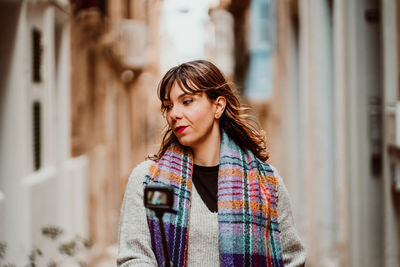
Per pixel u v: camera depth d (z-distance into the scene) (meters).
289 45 10.77
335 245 7.82
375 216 6.18
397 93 4.80
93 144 10.52
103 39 11.30
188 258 1.95
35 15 6.41
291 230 2.12
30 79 6.20
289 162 10.80
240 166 2.05
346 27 6.32
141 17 14.19
